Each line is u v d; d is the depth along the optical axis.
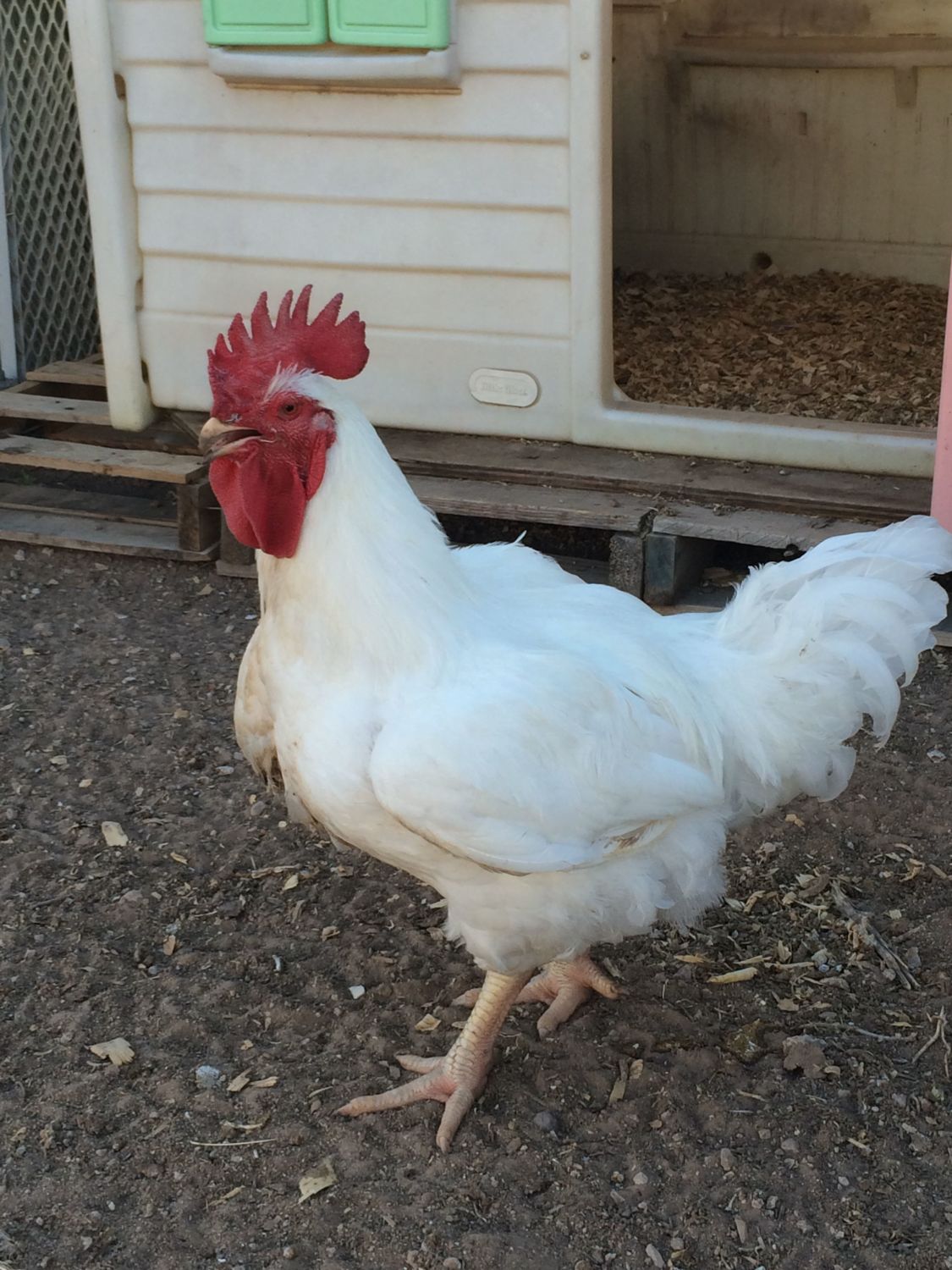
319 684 1.10
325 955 1.41
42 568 2.17
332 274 2.10
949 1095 1.24
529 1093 1.26
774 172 2.85
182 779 1.67
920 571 1.17
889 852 1.53
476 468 2.03
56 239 2.63
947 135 2.69
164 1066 1.28
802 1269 1.10
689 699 1.16
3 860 1.52
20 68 2.47
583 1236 1.13
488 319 2.06
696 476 1.98
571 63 1.87
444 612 1.09
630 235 3.01
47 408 2.30
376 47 1.92
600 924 1.17
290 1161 1.19
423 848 1.12
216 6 1.93
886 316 2.57
